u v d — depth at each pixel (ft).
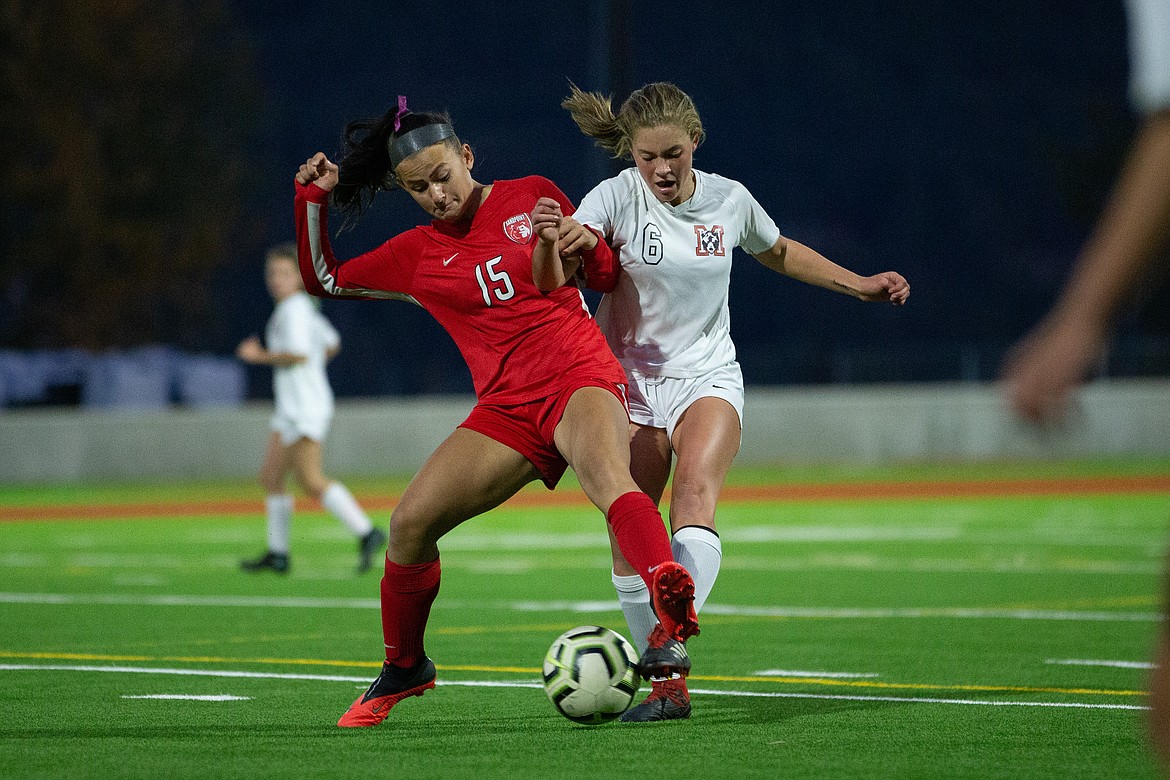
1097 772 61.52
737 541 196.95
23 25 481.46
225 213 531.09
